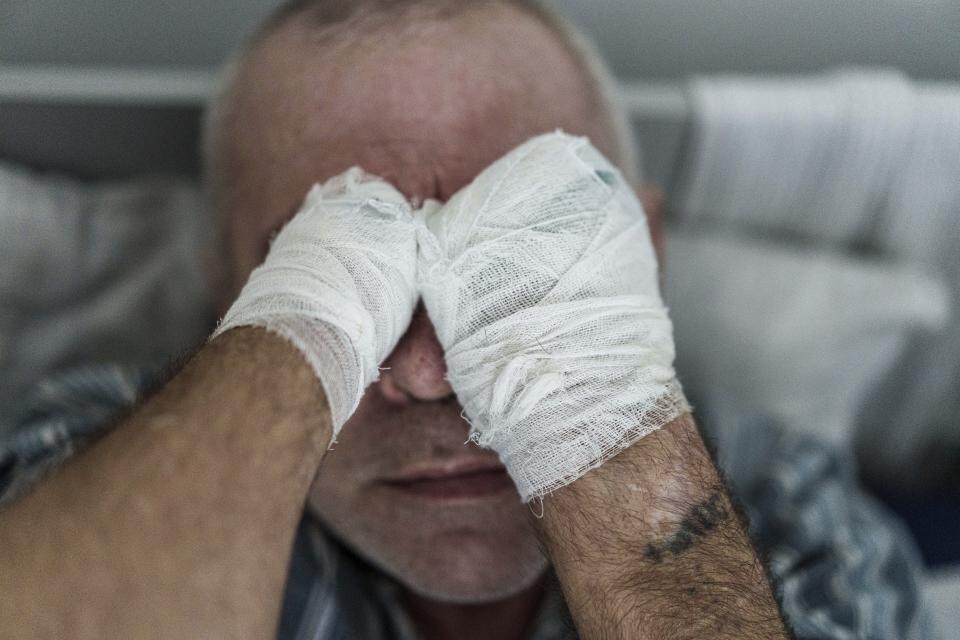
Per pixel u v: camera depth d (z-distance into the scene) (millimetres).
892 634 848
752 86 1148
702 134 1140
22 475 812
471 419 477
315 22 648
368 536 660
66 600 336
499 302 458
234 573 348
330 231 455
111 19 1076
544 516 456
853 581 880
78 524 347
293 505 379
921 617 916
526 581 666
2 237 1004
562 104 662
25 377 1053
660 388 458
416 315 507
